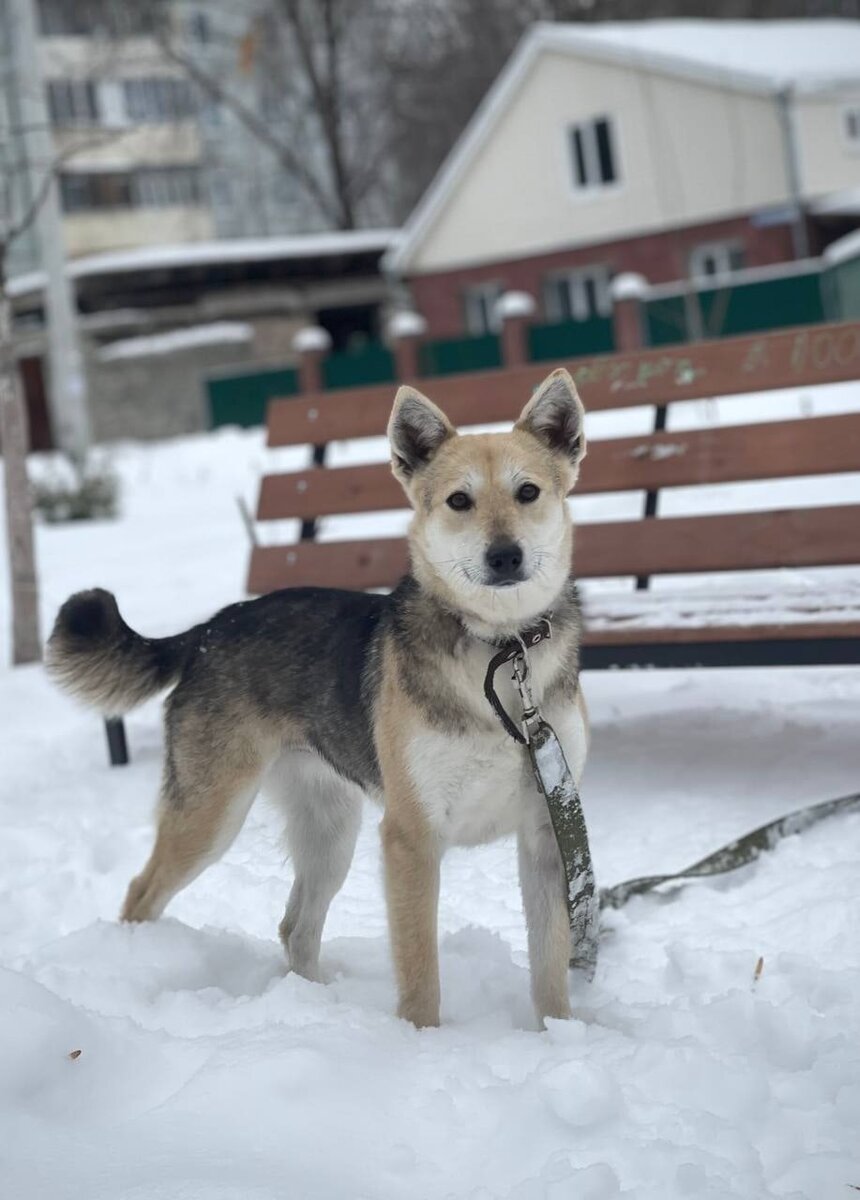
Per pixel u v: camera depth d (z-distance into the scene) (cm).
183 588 952
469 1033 314
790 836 416
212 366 2897
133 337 3000
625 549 545
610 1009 328
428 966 325
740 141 2700
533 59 2903
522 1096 263
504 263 3056
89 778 571
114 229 3791
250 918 421
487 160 3020
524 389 605
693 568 527
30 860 476
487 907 412
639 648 490
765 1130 255
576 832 320
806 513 507
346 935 408
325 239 3138
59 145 3609
